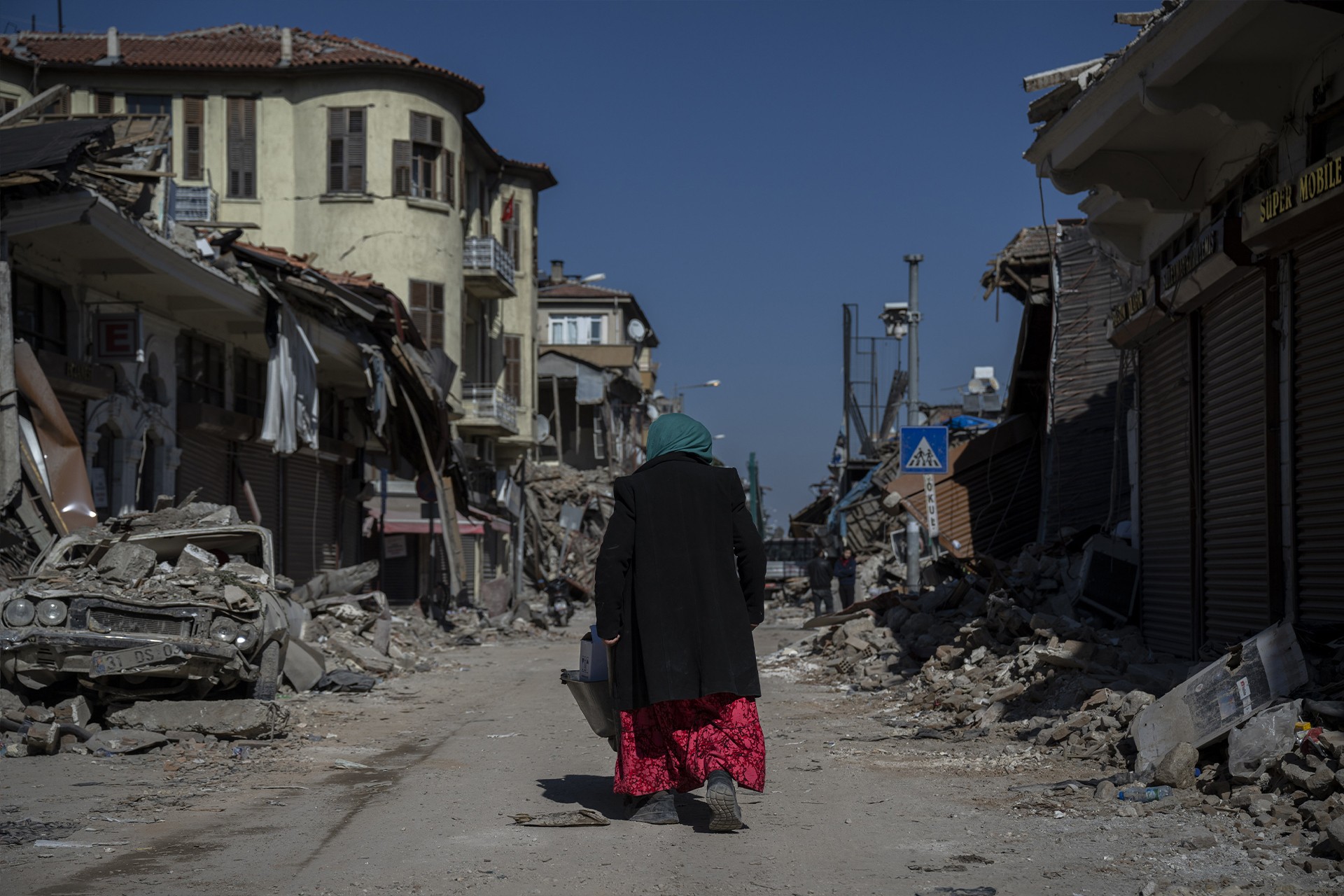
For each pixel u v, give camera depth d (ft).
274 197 109.70
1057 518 68.90
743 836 19.58
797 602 149.38
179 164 108.58
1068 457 69.26
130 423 58.70
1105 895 15.40
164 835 19.71
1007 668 37.29
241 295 65.10
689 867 17.38
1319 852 16.56
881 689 45.32
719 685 19.67
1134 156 38.32
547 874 16.96
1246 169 34.78
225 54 110.22
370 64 108.06
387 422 94.79
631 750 20.84
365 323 81.56
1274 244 31.71
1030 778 24.63
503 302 143.43
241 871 17.17
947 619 53.31
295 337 69.67
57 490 42.78
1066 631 38.81
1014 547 81.10
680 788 20.72
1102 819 19.93
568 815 20.86
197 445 69.56
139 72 107.65
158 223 57.72
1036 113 38.47
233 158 109.19
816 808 22.04
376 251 108.68
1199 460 40.09
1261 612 34.27
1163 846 17.80
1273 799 19.22
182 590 33.27
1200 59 29.96
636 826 20.47
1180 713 23.12
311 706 41.60
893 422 123.03
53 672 31.68
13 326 46.75
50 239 49.57
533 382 147.64
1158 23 30.76
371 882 16.51
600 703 22.80
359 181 108.99
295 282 67.77
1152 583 45.75
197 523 40.63
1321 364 30.55
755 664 20.42
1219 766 21.68
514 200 145.89
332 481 98.58
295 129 109.81
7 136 47.19
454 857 18.07
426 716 39.73
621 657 20.63
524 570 161.07
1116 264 53.31
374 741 33.04
